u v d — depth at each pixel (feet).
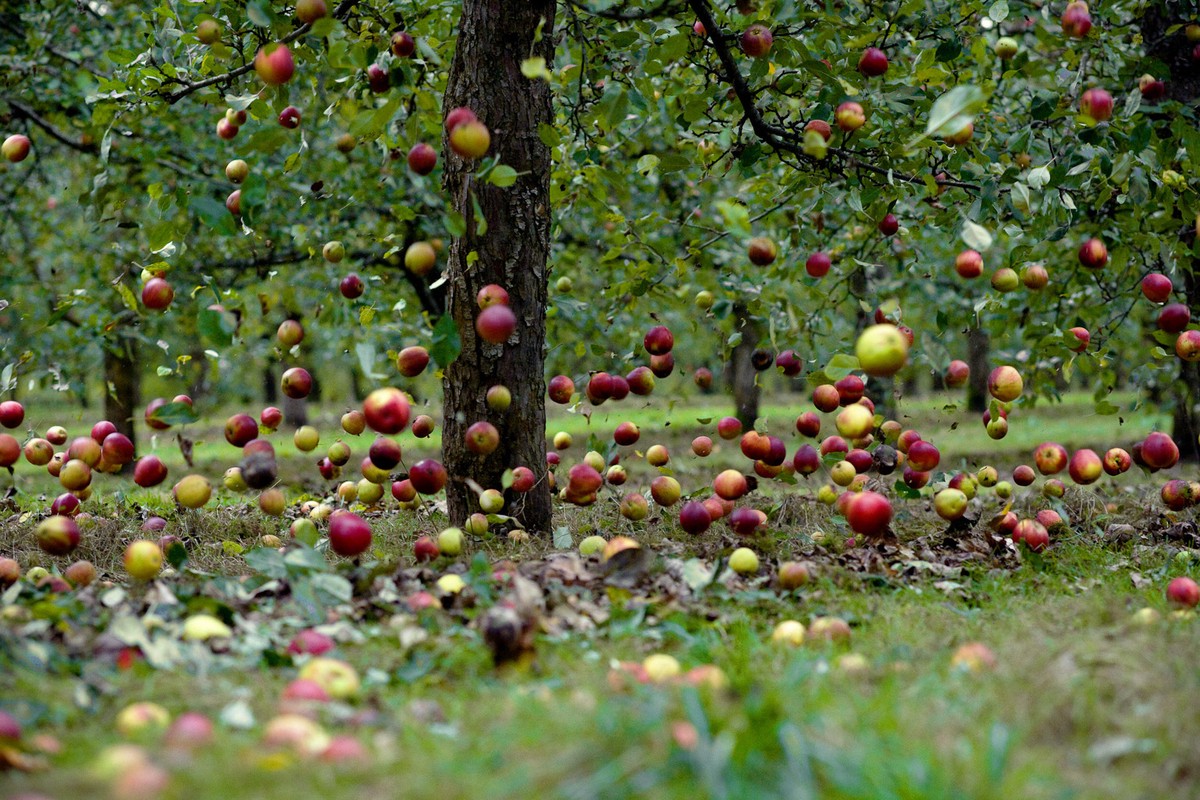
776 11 14.57
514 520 15.89
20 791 6.53
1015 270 16.17
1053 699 8.63
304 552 11.37
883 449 16.93
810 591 13.70
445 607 11.93
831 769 6.66
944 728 7.84
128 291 15.03
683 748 6.72
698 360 71.82
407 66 14.71
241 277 30.86
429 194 26.20
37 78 26.63
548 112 16.47
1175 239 17.80
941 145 16.02
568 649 10.48
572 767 6.75
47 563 16.33
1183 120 16.06
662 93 18.43
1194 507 19.26
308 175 28.09
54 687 8.61
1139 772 7.52
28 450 15.96
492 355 16.12
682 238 27.04
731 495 16.30
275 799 6.38
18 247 34.71
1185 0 18.92
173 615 10.94
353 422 16.81
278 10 16.72
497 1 15.60
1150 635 10.36
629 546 13.48
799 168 17.87
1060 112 15.87
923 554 16.16
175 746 7.16
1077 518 19.49
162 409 12.78
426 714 8.43
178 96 16.98
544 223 16.48
